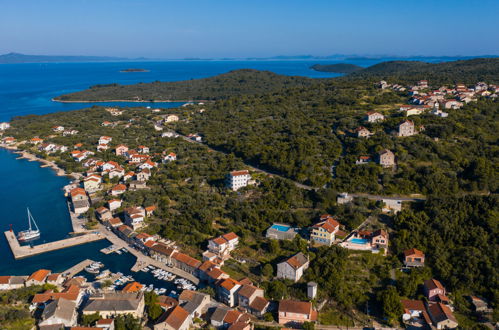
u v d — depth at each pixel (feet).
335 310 455.63
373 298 469.57
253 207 654.53
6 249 606.55
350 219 588.50
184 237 603.26
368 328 428.97
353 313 450.30
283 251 548.72
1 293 473.67
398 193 651.66
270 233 583.58
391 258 521.65
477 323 430.61
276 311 453.58
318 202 636.07
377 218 593.42
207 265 522.06
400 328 427.74
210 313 446.60
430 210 582.76
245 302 456.04
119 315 422.82
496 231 527.40
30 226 652.07
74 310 428.56
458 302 462.19
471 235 533.14
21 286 490.90
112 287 500.74
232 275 519.60
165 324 402.72
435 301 462.60
